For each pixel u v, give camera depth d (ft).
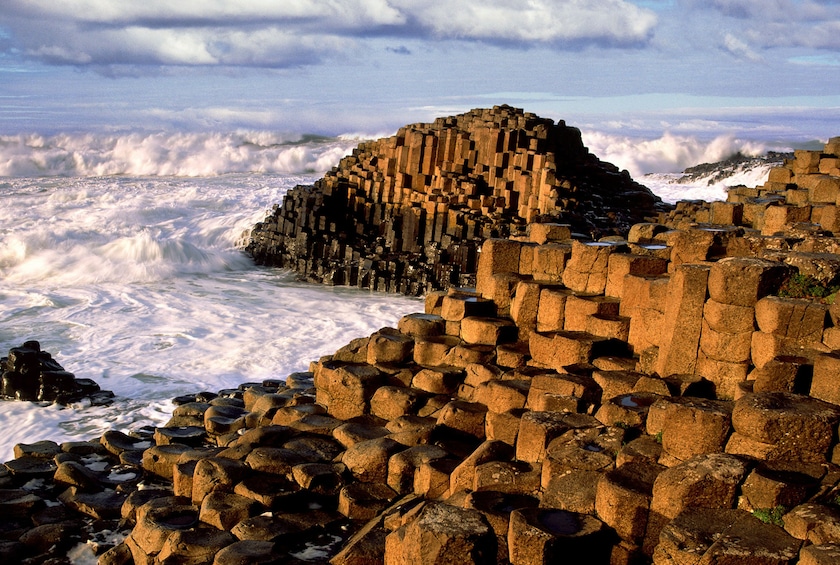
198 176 236.84
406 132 138.82
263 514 35.45
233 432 47.14
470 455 34.83
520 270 48.14
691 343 36.29
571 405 35.29
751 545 24.23
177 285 111.34
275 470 38.19
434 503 29.96
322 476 37.01
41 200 163.43
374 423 42.78
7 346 77.77
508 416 35.94
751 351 34.60
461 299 47.21
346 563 30.55
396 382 44.78
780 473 26.73
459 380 43.21
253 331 84.64
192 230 145.38
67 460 45.78
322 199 132.98
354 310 97.66
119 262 119.24
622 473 28.91
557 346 41.09
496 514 29.27
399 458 36.58
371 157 145.59
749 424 28.04
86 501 41.19
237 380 68.80
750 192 67.77
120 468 45.68
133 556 35.91
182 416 52.03
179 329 84.64
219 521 35.14
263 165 251.19
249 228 143.74
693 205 87.25
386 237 128.36
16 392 63.21
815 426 27.27
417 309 99.45
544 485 30.96
